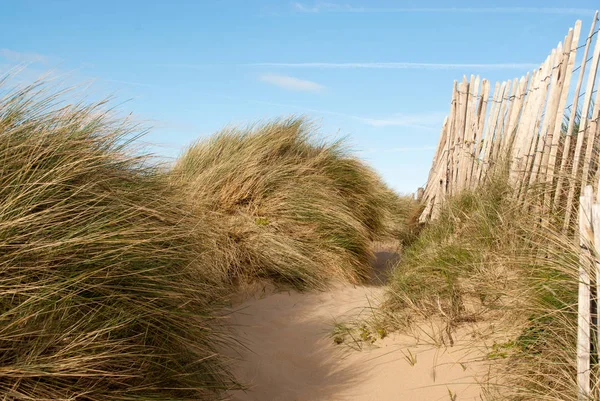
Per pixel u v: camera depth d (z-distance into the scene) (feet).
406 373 11.64
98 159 10.84
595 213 8.51
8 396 7.23
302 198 21.67
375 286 20.58
